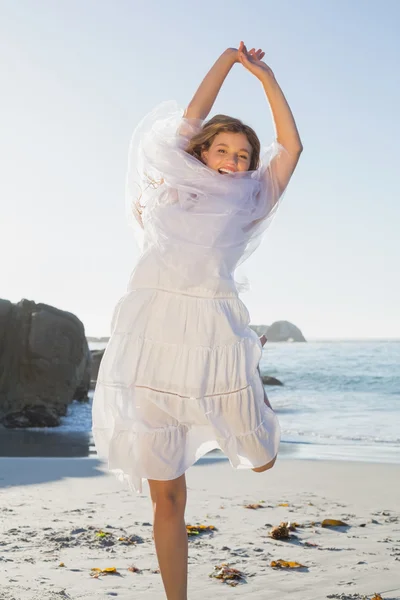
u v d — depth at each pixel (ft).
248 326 9.62
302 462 29.53
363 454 35.81
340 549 14.26
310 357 154.30
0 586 11.39
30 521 16.48
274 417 9.68
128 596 10.96
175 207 9.28
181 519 9.00
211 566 12.89
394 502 19.92
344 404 75.41
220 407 9.15
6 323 60.18
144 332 9.07
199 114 10.30
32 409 57.11
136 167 10.23
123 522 16.40
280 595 11.18
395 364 126.00
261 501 19.88
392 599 11.01
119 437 8.94
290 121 10.03
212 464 28.60
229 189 9.28
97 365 96.17
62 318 61.62
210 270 9.22
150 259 9.37
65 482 22.95
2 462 28.71
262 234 9.82
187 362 8.96
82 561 13.00
